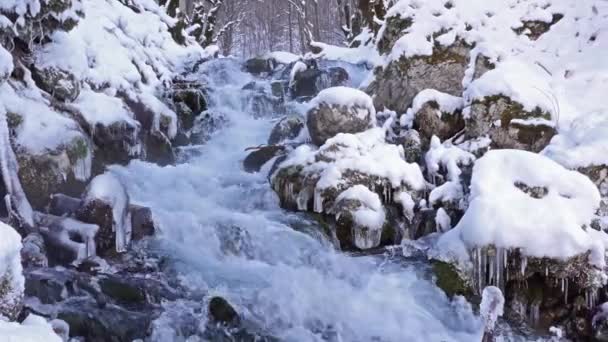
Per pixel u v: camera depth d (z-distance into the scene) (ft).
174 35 43.24
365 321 18.34
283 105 34.76
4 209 19.93
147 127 28.91
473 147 25.36
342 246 22.25
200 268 20.03
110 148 26.13
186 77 37.88
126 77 30.83
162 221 22.09
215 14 54.95
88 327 16.19
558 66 28.55
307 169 23.88
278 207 24.21
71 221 19.48
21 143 21.29
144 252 20.30
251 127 33.06
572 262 18.31
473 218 19.62
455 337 18.04
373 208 22.29
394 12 32.91
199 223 22.03
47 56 25.72
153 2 43.16
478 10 31.09
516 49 29.68
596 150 22.18
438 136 27.14
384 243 22.40
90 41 31.01
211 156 30.09
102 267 18.81
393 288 19.49
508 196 19.94
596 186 21.44
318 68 36.47
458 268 19.39
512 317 18.97
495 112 25.50
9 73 21.68
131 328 16.46
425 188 23.86
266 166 27.09
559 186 20.08
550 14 30.53
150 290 18.04
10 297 11.75
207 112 33.37
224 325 17.10
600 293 18.66
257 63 40.65
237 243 21.40
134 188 25.08
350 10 69.26
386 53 32.45
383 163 23.56
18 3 23.91
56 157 21.65
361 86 32.78
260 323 17.66
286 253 21.13
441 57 29.81
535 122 24.75
